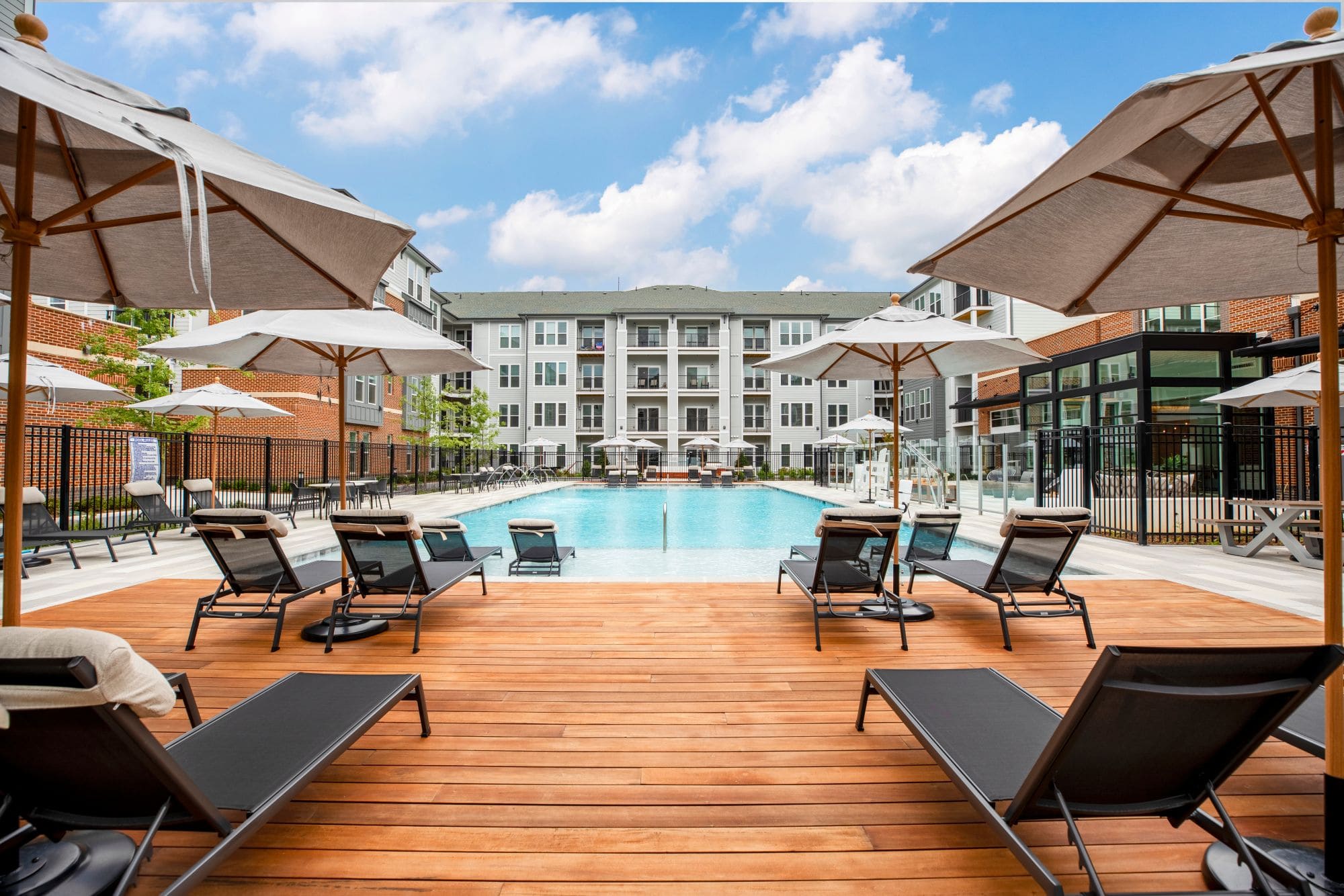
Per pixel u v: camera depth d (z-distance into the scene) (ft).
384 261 9.55
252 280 10.77
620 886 5.74
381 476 54.29
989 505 46.06
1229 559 24.29
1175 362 38.99
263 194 7.90
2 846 5.17
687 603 16.29
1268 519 24.52
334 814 6.84
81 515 32.14
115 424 39.96
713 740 8.64
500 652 12.36
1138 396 38.81
